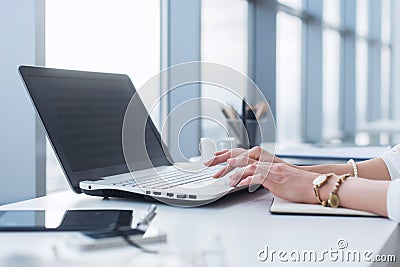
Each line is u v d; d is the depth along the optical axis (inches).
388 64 249.1
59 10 71.2
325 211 30.3
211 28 111.8
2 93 66.4
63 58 72.2
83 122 39.2
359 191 30.4
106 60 81.3
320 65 173.8
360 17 215.8
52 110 37.1
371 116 235.5
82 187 36.1
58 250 22.2
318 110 174.6
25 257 21.3
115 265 20.4
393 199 28.8
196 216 30.0
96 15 78.9
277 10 145.0
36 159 66.6
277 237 25.1
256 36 137.6
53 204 34.0
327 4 180.4
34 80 36.7
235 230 26.5
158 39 98.6
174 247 22.8
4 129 66.9
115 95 43.1
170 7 102.3
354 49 207.2
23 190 67.1
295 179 33.0
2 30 66.1
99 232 23.8
